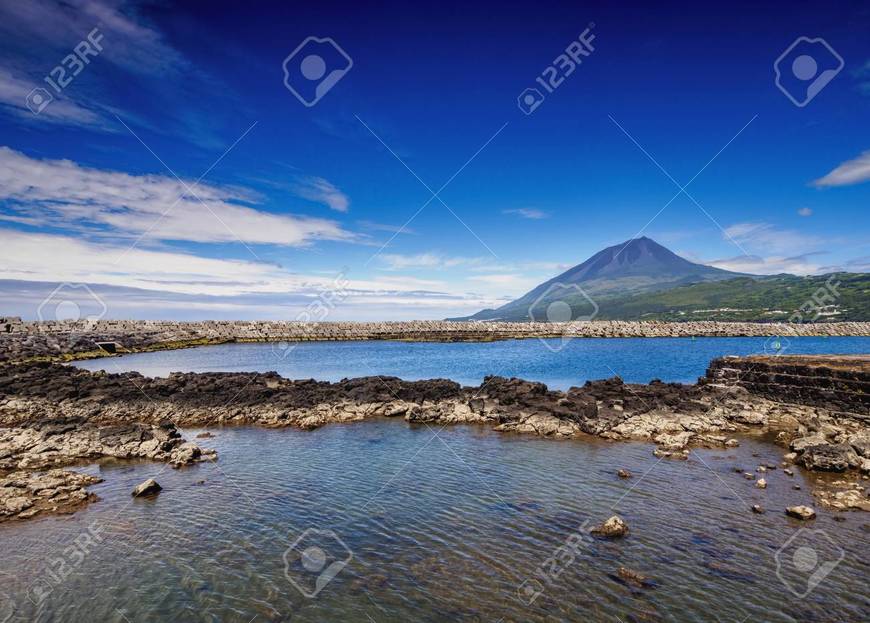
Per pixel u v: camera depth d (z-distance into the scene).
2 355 109.44
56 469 35.22
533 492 30.19
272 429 47.69
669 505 27.64
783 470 32.94
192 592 19.88
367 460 37.25
